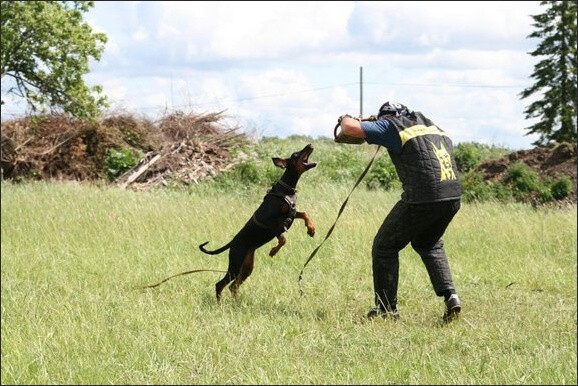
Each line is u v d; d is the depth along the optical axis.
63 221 12.70
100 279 9.07
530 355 5.84
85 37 26.97
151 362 5.33
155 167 22.17
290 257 10.41
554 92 35.31
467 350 6.12
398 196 18.72
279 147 24.95
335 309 7.74
